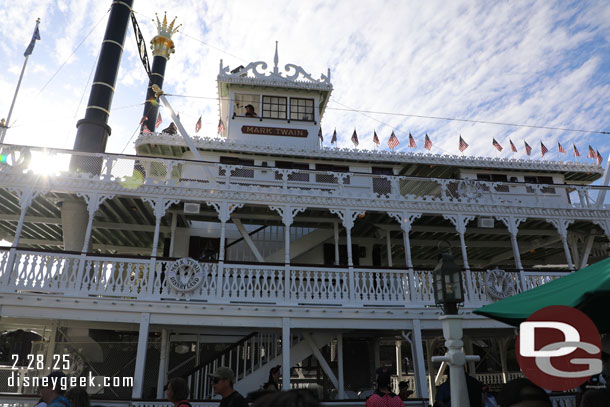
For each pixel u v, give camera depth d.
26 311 11.20
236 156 17.38
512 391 3.18
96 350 14.05
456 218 14.39
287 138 18.72
